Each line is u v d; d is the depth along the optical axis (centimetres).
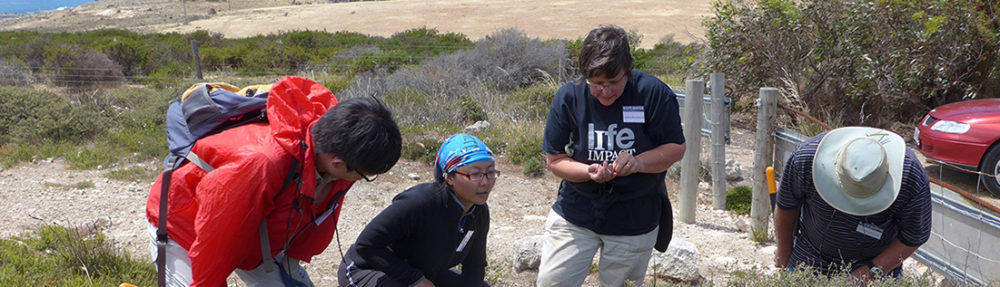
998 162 666
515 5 6181
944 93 1002
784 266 329
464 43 2550
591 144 296
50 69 1659
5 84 1536
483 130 949
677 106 298
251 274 254
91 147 859
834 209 280
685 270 432
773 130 514
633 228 304
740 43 1095
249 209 210
